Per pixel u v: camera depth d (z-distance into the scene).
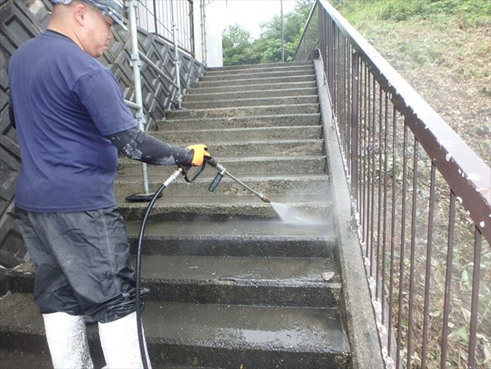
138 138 1.29
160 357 1.87
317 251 2.34
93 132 1.34
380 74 1.54
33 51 1.31
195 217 2.77
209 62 9.59
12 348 2.04
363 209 2.04
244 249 2.41
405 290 2.16
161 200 2.93
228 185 3.06
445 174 0.93
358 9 8.09
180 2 6.64
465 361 1.80
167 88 5.12
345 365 1.70
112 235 1.37
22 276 2.31
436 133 1.00
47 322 1.46
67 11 1.33
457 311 2.05
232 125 4.32
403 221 1.35
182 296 2.15
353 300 1.79
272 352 1.74
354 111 2.16
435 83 4.27
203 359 1.83
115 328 1.36
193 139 4.10
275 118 4.22
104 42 1.45
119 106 1.27
